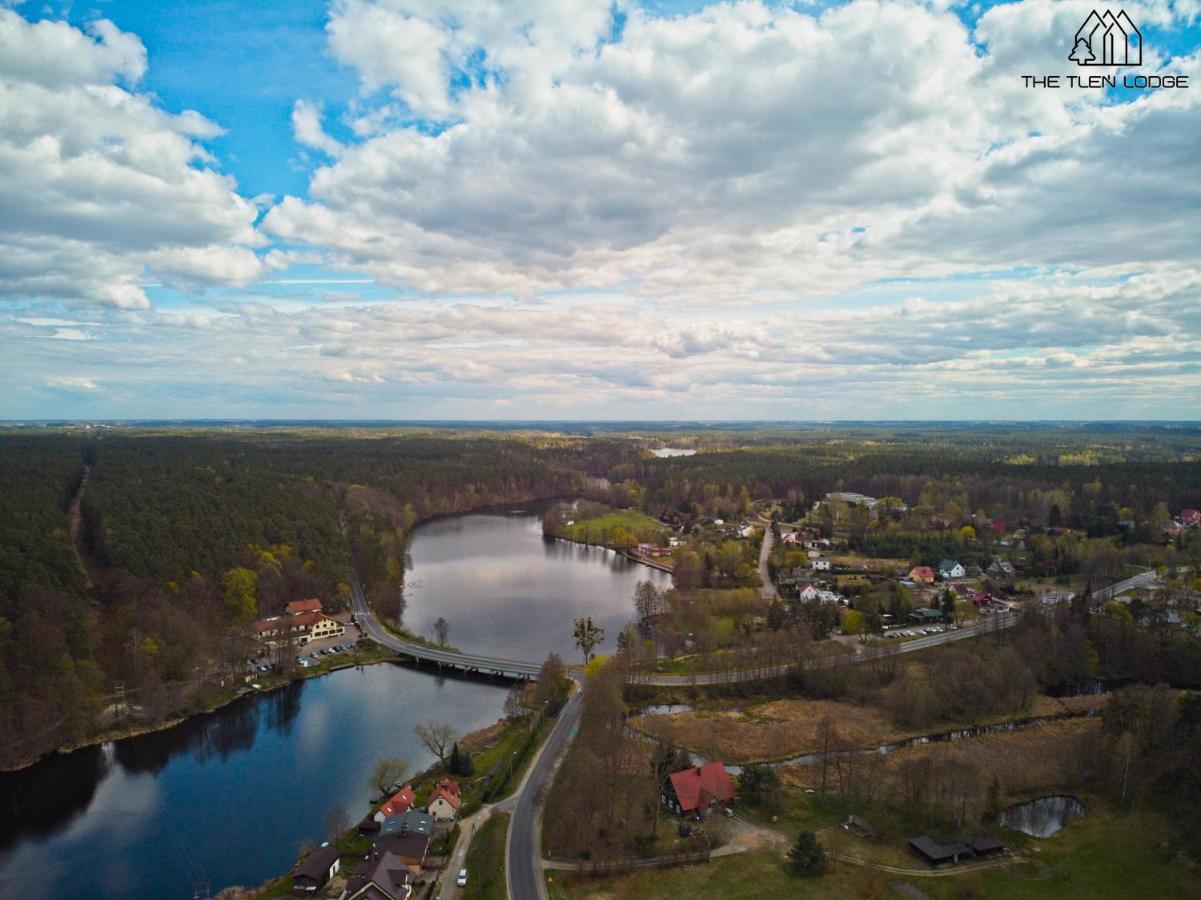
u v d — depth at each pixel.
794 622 177.75
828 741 118.25
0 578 144.12
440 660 172.00
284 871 92.69
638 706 145.50
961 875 85.94
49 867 93.75
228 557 199.25
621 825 95.44
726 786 104.38
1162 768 107.12
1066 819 101.75
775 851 91.12
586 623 178.25
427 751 126.75
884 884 83.50
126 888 89.44
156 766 121.75
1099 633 163.88
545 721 133.75
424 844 90.06
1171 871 86.56
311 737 133.00
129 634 151.75
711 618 185.50
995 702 141.25
